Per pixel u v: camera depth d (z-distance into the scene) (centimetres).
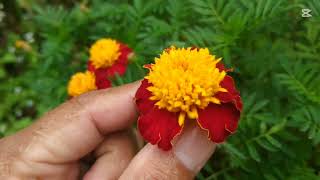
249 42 14
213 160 15
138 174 10
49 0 26
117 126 12
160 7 17
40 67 20
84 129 11
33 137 11
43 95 19
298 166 13
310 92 13
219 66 10
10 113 24
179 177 10
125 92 11
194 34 14
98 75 16
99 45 16
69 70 19
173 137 9
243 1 14
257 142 13
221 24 14
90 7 22
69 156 11
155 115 9
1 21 27
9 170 11
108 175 12
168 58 10
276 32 14
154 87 9
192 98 9
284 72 14
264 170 14
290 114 13
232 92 10
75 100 12
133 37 17
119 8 18
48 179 11
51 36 19
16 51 25
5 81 25
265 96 14
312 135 12
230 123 9
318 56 14
